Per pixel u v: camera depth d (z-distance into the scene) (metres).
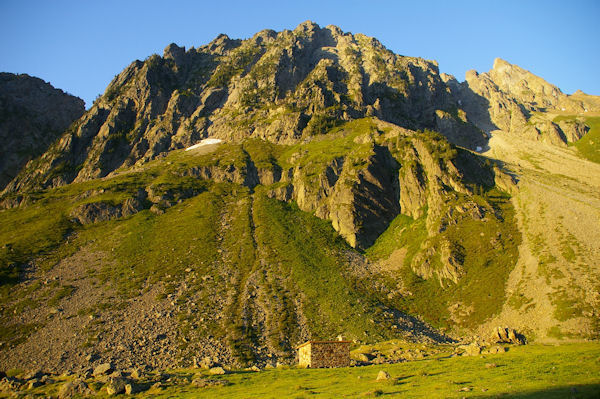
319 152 189.12
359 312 105.69
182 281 115.81
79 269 121.94
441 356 76.00
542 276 107.00
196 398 54.56
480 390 42.72
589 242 114.19
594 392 36.22
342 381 56.59
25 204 177.25
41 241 137.38
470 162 166.38
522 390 40.44
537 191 150.12
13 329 93.94
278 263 126.25
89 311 101.38
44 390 64.88
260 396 51.09
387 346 88.12
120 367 80.69
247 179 184.75
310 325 99.38
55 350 86.81
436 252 128.62
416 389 46.75
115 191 172.88
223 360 84.31
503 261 118.81
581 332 84.75
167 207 164.88
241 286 114.19
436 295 116.75
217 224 149.50
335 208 154.75
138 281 115.25
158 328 95.50
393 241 145.12
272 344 91.88
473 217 137.50
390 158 176.25
